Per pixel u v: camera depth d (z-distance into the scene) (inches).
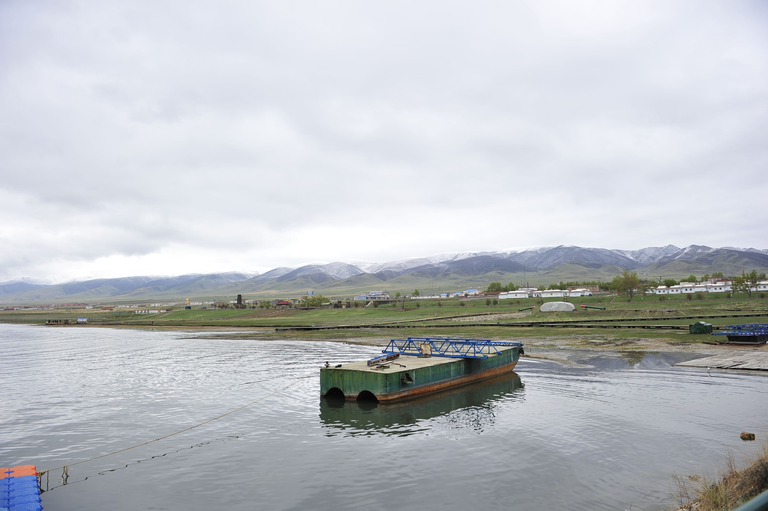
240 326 5620.1
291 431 1221.7
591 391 1573.6
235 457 1033.5
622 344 2728.8
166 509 786.2
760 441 1005.2
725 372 1825.8
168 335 4808.1
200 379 2012.8
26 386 1940.2
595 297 7568.9
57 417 1411.2
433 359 1812.3
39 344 4069.9
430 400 1546.5
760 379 1679.4
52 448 1124.5
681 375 1795.0
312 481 884.6
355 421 1304.1
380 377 1507.1
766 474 638.5
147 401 1610.5
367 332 4082.2
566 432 1127.6
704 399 1406.3
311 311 7283.5
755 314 4055.1
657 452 965.8
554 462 933.2
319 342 3508.9
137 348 3459.6
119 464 1010.1
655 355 2317.9
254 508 780.0
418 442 1097.4
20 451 1104.2
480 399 1536.7
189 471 957.2
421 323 4692.4
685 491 756.6
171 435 1212.5
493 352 1971.0
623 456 949.8
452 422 1262.3
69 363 2672.2
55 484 905.5
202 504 800.9
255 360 2578.7
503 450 1018.1
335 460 994.1
